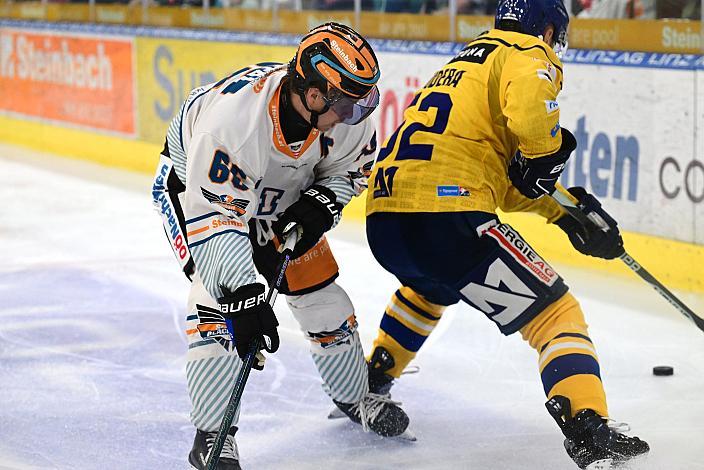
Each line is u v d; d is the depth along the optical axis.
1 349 10.90
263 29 20.09
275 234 7.65
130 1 23.14
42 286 13.45
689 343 10.74
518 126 7.29
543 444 8.22
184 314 12.16
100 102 24.02
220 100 7.03
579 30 14.46
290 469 7.88
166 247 15.63
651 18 13.45
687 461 7.77
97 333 11.46
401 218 7.71
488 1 15.80
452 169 7.57
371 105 6.90
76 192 20.34
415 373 9.99
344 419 8.86
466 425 8.67
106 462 7.98
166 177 7.64
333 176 7.68
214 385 7.43
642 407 8.96
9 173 22.67
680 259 13.05
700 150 12.70
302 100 6.79
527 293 7.50
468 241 7.56
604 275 13.66
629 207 13.77
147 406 9.21
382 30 17.66
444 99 7.75
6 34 27.27
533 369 10.06
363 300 12.62
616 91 13.75
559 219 8.62
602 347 10.67
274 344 6.91
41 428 8.70
